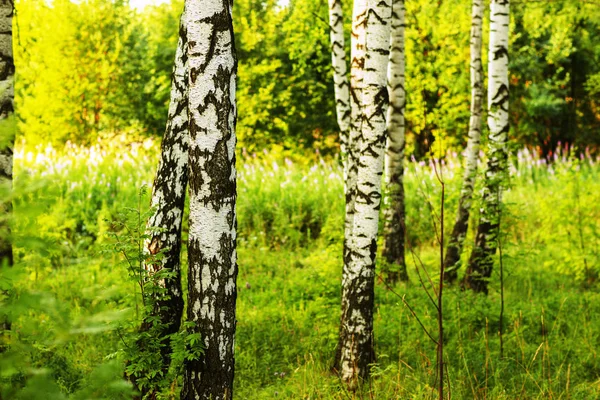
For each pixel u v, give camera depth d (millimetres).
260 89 18219
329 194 13977
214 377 4152
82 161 15359
